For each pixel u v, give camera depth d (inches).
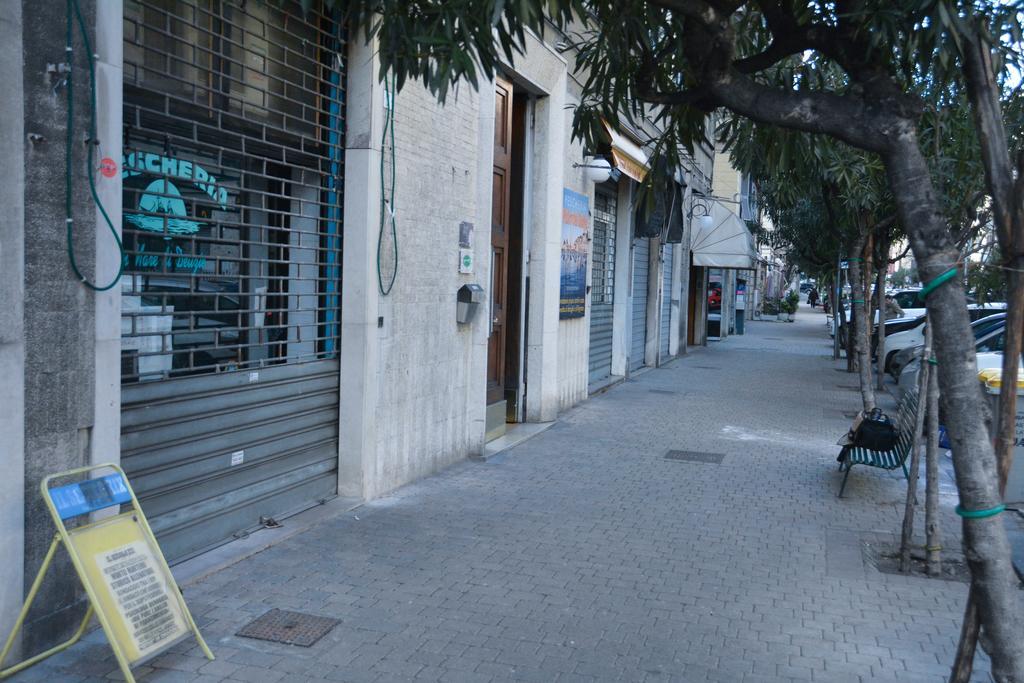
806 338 1298.0
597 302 623.2
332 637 188.4
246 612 198.8
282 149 251.6
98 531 164.6
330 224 279.9
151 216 208.8
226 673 170.2
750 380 713.0
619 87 213.8
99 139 177.8
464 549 249.6
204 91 224.1
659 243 786.8
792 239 877.8
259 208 246.4
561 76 453.4
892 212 442.6
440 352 338.0
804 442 438.6
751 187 1176.2
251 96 242.4
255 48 243.0
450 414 350.9
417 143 309.9
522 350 460.1
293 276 269.7
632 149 594.6
